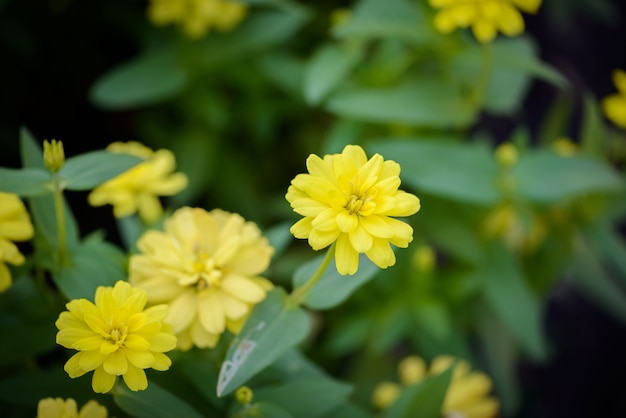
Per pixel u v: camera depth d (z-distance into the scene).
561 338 0.80
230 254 0.39
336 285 0.39
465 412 0.51
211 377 0.41
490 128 0.84
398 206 0.35
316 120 0.71
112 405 0.41
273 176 0.72
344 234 0.35
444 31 0.54
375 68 0.61
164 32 0.64
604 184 0.52
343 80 0.61
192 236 0.40
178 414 0.37
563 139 0.63
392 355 0.63
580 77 0.88
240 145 0.69
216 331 0.38
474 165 0.52
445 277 0.58
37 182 0.39
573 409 0.77
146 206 0.48
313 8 0.71
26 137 0.41
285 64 0.64
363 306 0.59
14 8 0.62
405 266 0.56
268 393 0.40
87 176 0.39
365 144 0.60
